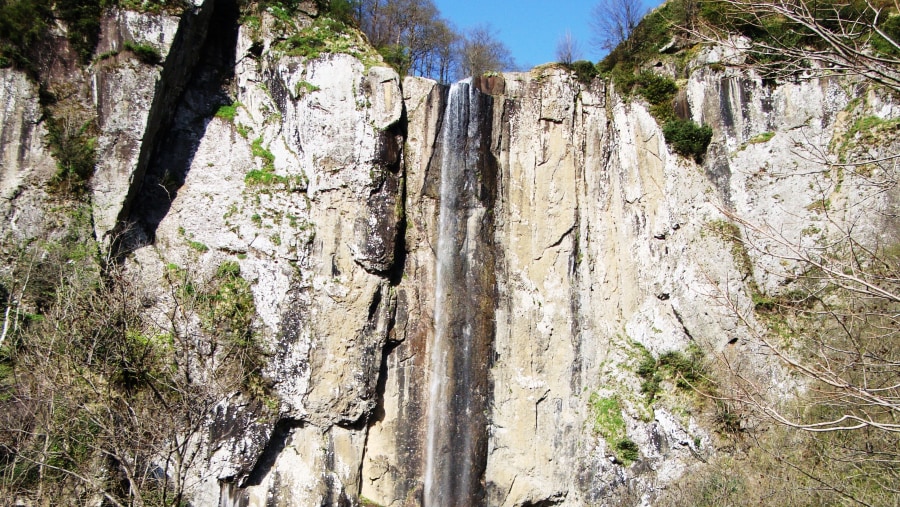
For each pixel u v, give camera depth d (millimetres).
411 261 27094
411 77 27938
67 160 22453
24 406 18125
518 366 27828
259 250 24688
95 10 23422
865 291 9219
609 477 26391
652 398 26703
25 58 22266
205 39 26141
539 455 27328
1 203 21484
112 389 19391
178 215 24734
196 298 22141
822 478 17094
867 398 8617
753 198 27438
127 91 23359
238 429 23031
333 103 25781
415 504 25969
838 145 26781
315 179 25516
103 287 20922
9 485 17266
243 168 25734
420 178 27531
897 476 14289
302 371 24203
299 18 27266
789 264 25891
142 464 20188
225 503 23109
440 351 27031
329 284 24969
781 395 23656
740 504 20500
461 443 26891
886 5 24094
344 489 24672
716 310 26078
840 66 9383
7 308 19672
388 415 26219
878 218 24094
